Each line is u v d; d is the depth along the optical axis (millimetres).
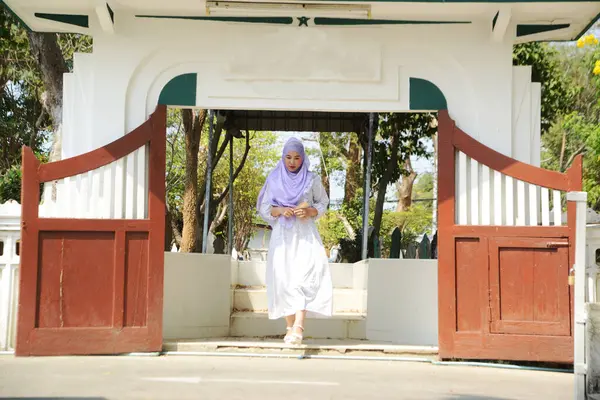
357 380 5016
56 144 10273
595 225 6438
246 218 25781
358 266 9125
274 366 5562
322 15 6137
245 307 8078
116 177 6152
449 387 4859
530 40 6707
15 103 19000
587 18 6242
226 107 6309
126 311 6023
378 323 7203
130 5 6145
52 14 6344
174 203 22750
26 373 5035
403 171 12414
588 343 3969
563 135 20250
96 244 6027
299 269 6270
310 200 6492
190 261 7047
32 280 5914
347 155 21906
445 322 6012
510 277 5988
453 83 6348
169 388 4543
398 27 6328
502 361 6102
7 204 6340
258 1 5965
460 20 6340
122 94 6273
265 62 6285
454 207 6145
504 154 6281
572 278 4215
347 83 6324
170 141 22703
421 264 6820
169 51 6316
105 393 4340
